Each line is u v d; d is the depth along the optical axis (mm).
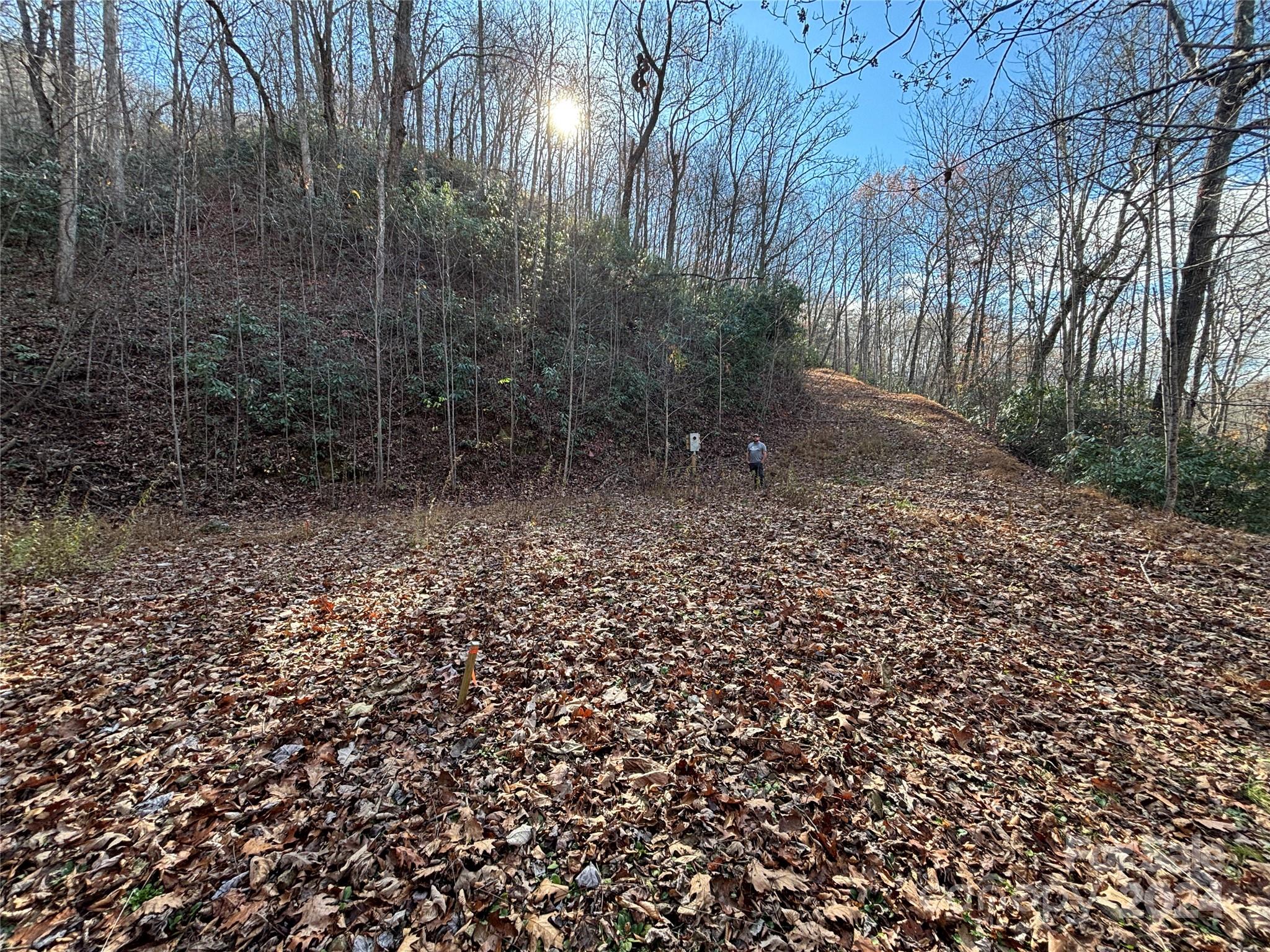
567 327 18781
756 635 5480
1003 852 3012
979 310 24000
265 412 12789
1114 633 5730
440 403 14789
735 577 7031
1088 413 15734
